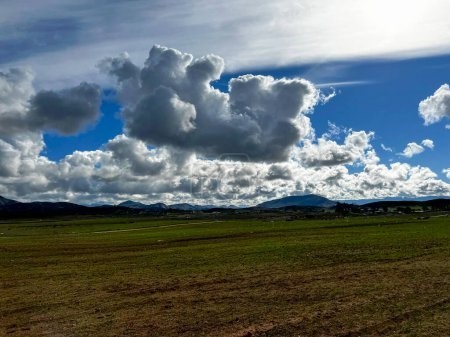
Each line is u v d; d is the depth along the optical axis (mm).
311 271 41562
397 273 38062
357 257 50125
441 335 21031
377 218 193000
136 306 30047
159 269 48219
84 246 83125
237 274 41719
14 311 30375
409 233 84938
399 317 24172
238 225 158500
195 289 35219
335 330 22484
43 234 146000
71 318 27547
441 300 27422
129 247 78938
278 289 33500
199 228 144625
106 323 25859
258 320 25031
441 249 54531
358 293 30641
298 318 24938
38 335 24125
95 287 38281
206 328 23922
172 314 27281
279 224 156125
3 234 156500
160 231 135625
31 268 53719
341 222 152750
